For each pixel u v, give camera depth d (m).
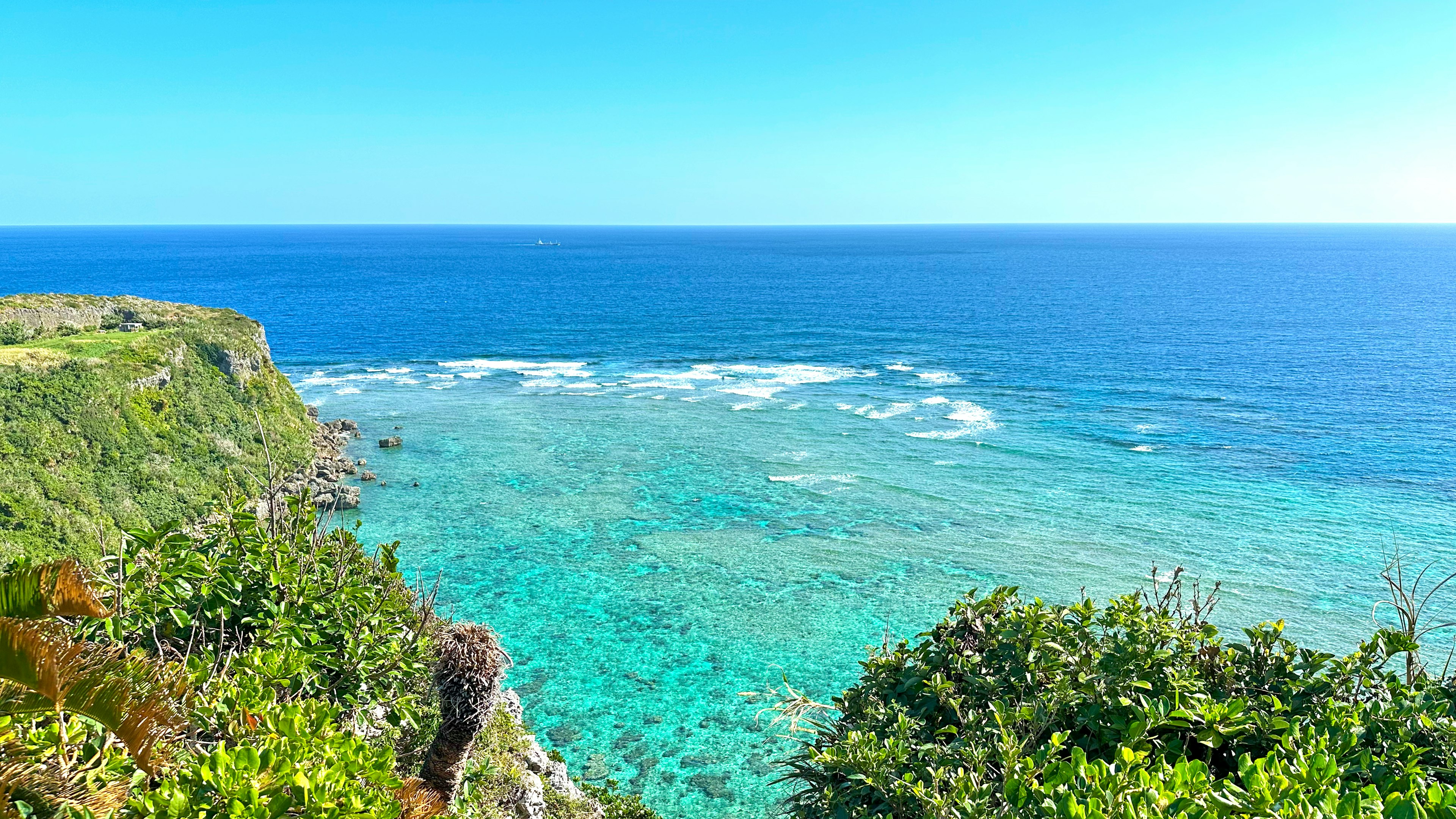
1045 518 53.72
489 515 54.84
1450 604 41.72
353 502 55.94
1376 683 11.23
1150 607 12.35
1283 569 46.00
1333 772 8.27
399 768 15.38
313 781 8.38
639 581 45.62
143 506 51.00
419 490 59.53
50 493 46.19
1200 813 7.61
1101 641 12.01
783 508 55.91
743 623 41.34
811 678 36.91
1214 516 53.50
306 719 10.11
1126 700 10.10
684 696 35.62
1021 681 11.45
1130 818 7.54
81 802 7.81
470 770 17.78
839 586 45.03
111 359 58.03
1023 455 66.38
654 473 62.91
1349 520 52.59
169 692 7.51
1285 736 9.30
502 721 22.70
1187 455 66.06
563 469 63.84
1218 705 9.95
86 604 7.49
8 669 6.67
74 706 6.80
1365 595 43.03
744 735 33.12
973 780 9.38
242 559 13.71
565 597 43.88
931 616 41.94
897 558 48.28
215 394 64.44
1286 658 11.37
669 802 29.39
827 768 10.52
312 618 13.70
